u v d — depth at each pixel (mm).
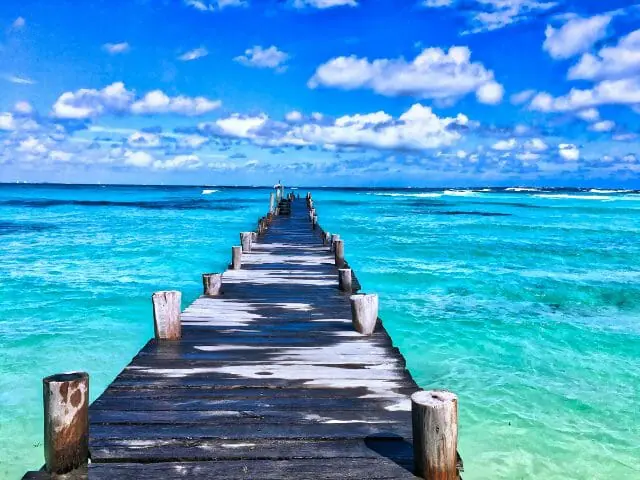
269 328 6840
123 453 3508
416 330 10055
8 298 12586
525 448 5688
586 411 6590
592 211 53188
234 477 3273
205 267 17844
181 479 3242
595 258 19641
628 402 6855
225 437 3756
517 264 18016
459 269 16844
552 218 43219
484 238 26812
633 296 12945
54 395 3289
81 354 8773
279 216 31781
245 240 14617
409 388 4758
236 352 5805
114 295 13039
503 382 7547
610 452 5598
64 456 3316
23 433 6098
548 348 9031
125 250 21625
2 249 21422
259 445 3662
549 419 6367
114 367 8242
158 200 85000
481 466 5324
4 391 7203
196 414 4156
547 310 11578
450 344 9258
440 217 44750
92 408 4246
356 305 6602
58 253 20391
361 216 46094
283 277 10766
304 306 8141
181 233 29594
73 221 38188
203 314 7586
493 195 110750
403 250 21703
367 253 20781
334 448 3635
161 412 4184
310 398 4508
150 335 9867
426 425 3170
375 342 6234
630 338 9578
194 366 5316
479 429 6113
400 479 3240
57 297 12742
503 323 10508
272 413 4188
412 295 13070
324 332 6672
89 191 142125
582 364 8281
